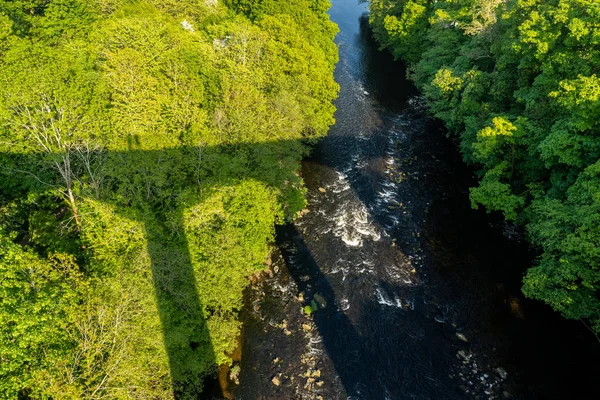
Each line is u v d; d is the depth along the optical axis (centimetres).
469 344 3161
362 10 11456
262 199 3484
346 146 5559
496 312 3388
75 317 1959
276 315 3384
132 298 2212
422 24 7319
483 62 5300
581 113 3081
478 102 4934
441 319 3350
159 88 3575
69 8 4469
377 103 6688
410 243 4062
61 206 3378
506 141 3884
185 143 3359
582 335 3183
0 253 1906
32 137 2923
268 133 3966
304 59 4841
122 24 3791
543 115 3772
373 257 3903
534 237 3500
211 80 3916
